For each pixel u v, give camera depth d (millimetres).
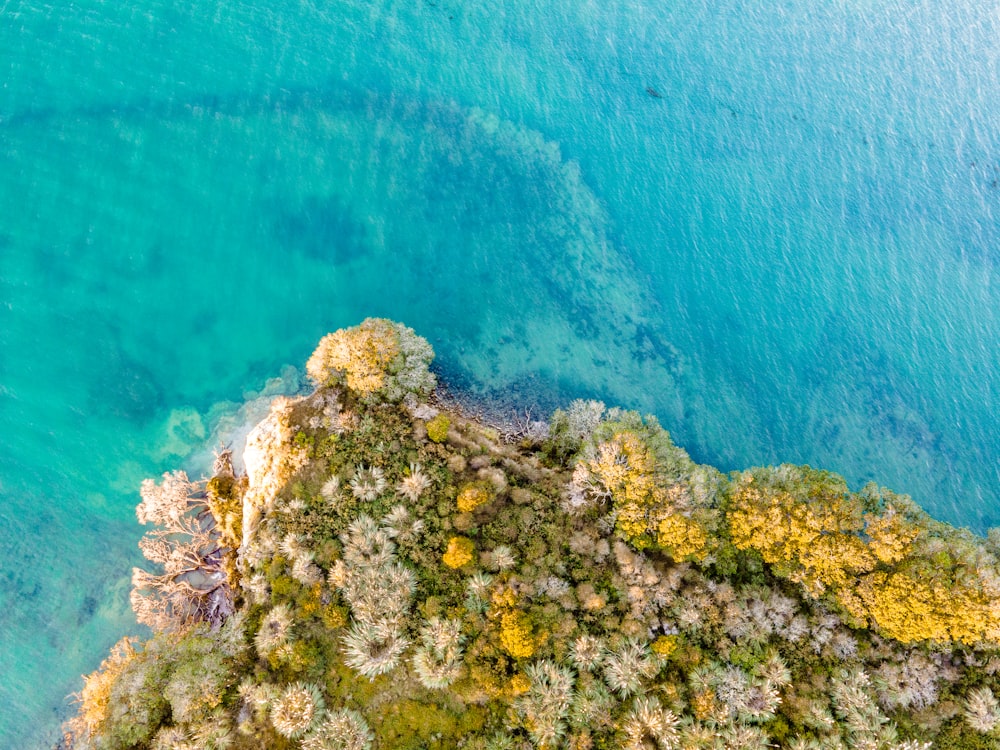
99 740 30703
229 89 45875
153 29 45906
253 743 30875
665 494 33500
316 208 44906
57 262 42906
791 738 30438
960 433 41938
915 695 31312
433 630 32062
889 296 44531
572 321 44125
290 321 43281
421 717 31328
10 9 44844
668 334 44250
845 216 46156
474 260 44844
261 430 38875
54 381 41406
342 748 30312
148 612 37031
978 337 43312
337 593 33281
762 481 34906
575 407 39625
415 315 43656
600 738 30734
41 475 39938
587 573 34031
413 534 34406
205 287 43375
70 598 38594
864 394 42969
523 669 31438
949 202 45938
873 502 33906
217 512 39000
